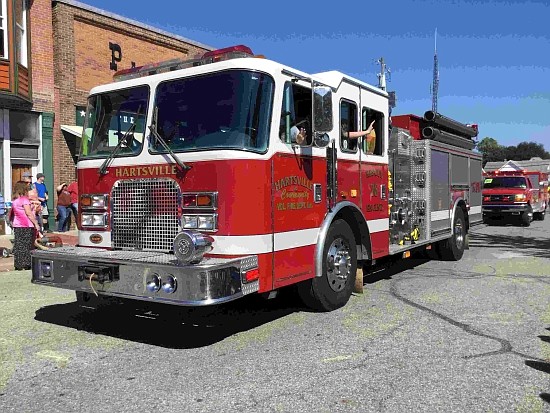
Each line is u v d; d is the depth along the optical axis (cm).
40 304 672
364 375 416
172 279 442
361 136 655
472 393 379
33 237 959
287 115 519
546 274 860
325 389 388
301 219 541
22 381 414
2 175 1410
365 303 657
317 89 521
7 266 956
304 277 550
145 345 502
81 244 568
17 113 1438
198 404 366
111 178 539
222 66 489
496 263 989
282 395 379
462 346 486
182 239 440
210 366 441
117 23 1681
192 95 502
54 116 1524
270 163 491
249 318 595
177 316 608
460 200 1038
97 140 567
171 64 537
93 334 539
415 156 870
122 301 672
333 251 611
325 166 584
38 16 1476
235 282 453
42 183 1402
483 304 650
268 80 494
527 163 4344
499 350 473
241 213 466
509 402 363
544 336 515
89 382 410
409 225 839
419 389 387
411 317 589
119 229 534
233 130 474
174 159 488
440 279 820
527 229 1852
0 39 1322
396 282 795
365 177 675
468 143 1102
